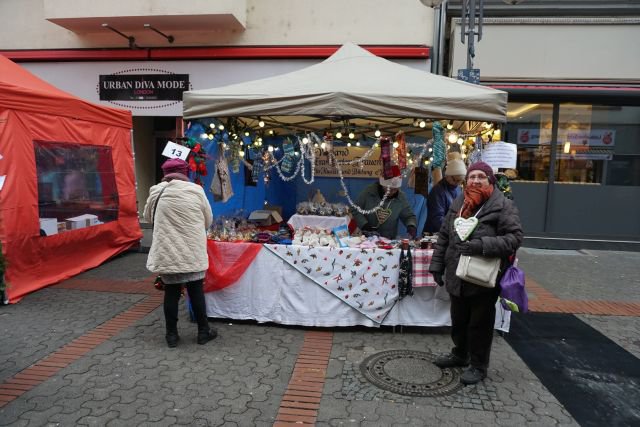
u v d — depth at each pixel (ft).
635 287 20.54
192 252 12.81
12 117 17.30
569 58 26.99
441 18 26.99
